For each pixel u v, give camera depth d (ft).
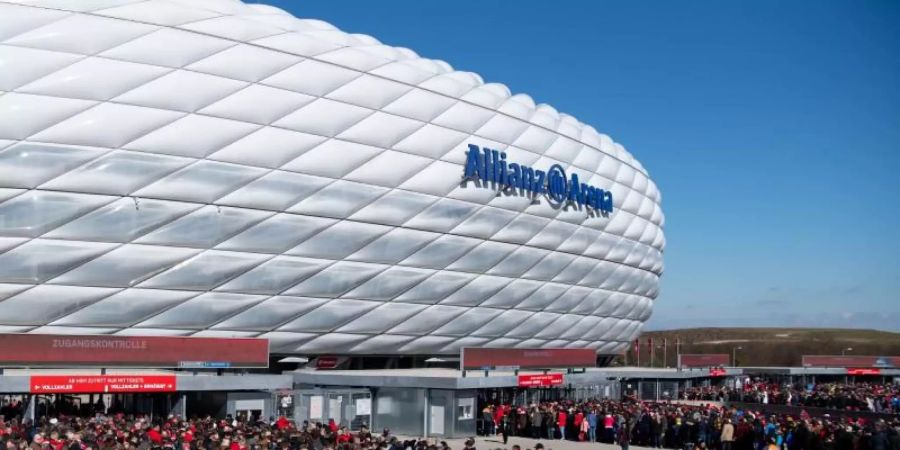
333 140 118.11
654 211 191.42
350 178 120.37
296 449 60.59
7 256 97.91
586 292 168.14
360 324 128.26
